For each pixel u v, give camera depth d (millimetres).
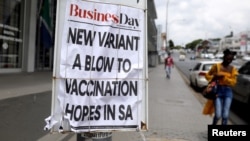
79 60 3271
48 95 6500
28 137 5500
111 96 3371
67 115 3221
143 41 3508
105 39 3350
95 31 3330
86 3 3312
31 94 5676
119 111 3396
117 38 3400
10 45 11695
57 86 3219
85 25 3303
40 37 14242
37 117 5914
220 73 6688
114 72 3383
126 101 3420
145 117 3490
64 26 3242
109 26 3361
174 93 15734
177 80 24578
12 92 5875
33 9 12812
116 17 3400
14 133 4984
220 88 6750
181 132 7523
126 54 3430
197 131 7688
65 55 3232
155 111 10414
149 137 6941
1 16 11117
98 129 3326
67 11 3252
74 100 3246
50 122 3189
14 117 5000
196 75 17938
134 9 3475
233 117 9984
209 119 9281
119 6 3418
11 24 11734
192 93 16141
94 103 3312
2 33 11188
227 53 6672
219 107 6727
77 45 3273
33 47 12977
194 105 12039
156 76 28672
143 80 3496
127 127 3418
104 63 3352
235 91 11273
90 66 3303
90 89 3303
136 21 3482
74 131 3229
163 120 8922
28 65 12648
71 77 3242
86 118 3289
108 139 3404
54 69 3215
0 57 11094
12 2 11742
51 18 14617
